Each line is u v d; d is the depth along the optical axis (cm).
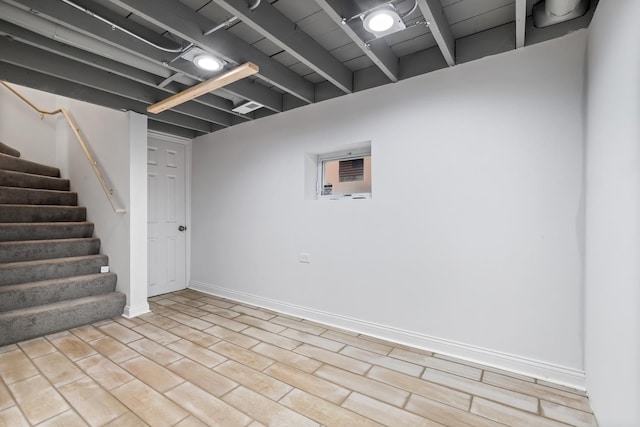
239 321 305
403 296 254
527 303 205
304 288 314
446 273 234
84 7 169
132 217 322
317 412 168
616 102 137
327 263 297
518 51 207
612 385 141
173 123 362
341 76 260
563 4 172
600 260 157
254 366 217
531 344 204
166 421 160
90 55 220
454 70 230
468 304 226
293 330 282
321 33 220
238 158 372
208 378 201
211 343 254
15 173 374
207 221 410
